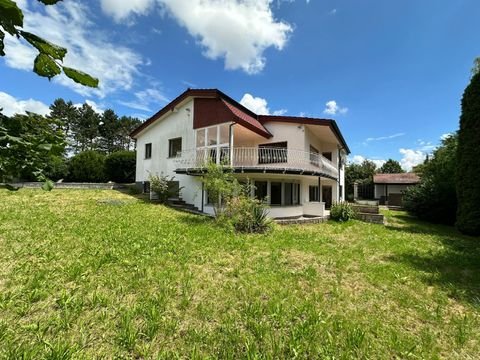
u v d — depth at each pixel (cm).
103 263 462
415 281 451
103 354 239
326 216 1302
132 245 581
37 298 329
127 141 4881
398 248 698
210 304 339
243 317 309
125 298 343
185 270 454
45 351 234
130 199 1440
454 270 519
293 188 1399
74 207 1070
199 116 1361
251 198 938
